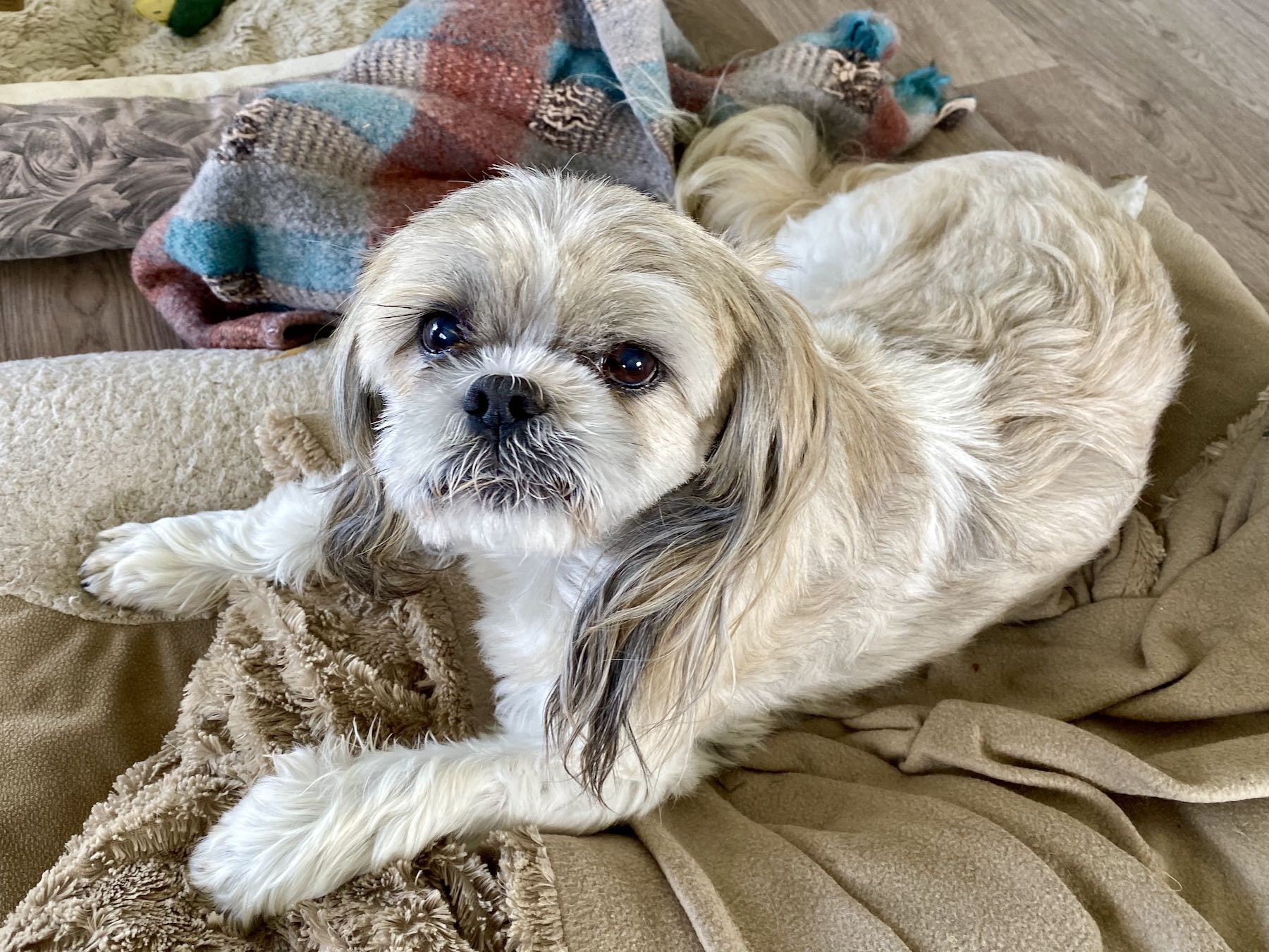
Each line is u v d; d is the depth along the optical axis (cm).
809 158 68
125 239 64
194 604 50
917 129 76
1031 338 49
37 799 44
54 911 38
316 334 61
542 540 36
